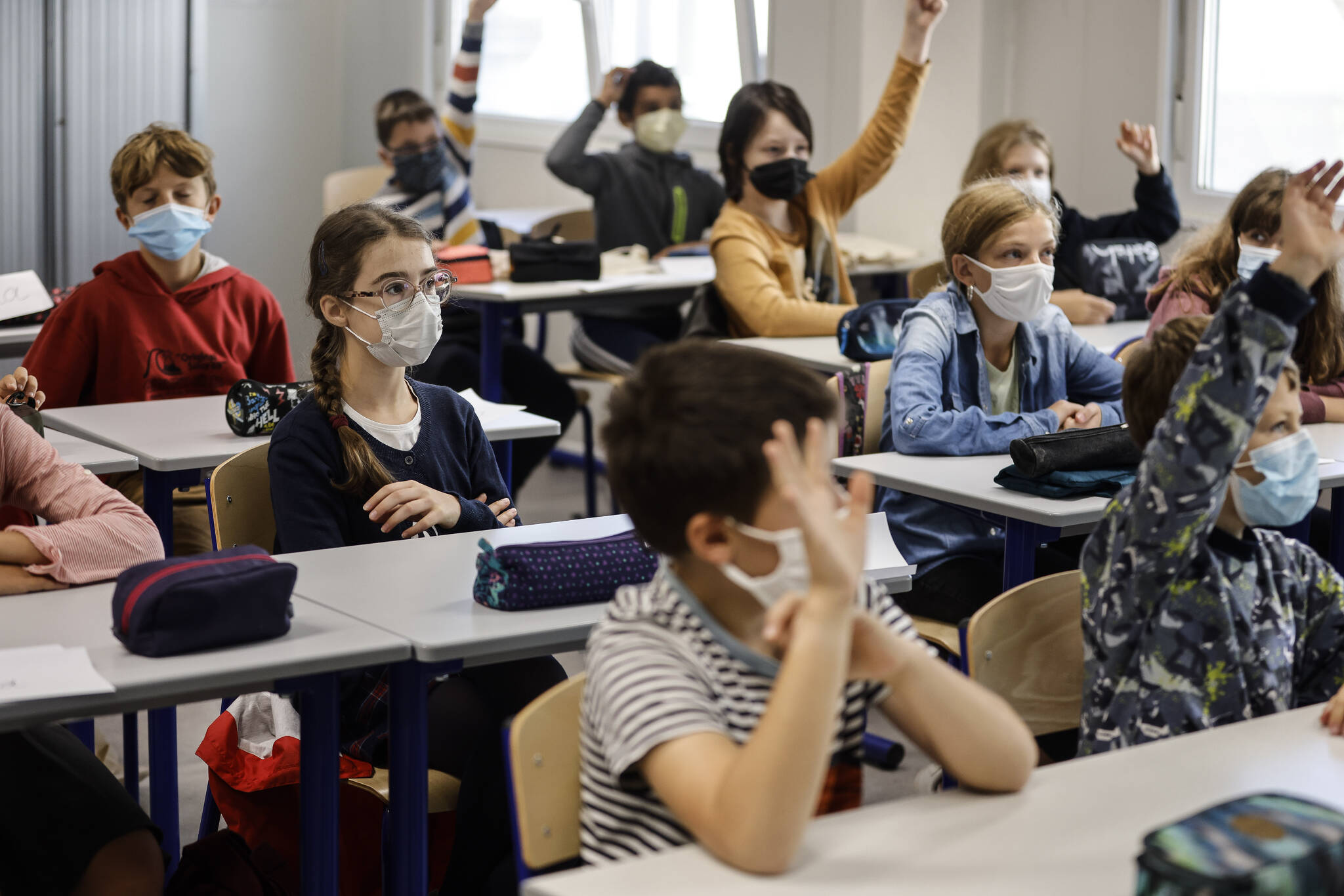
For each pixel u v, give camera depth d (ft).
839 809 3.83
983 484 7.45
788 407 3.41
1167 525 4.37
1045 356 8.87
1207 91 14.82
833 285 13.76
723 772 3.23
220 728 6.32
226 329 10.82
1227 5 14.49
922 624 7.86
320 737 5.14
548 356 20.51
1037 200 8.44
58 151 17.71
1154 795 3.67
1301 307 4.05
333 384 6.77
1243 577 4.71
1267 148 14.33
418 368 13.89
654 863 3.23
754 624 3.63
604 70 20.40
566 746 4.00
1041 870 3.21
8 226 17.56
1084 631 4.82
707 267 15.37
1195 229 14.84
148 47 18.19
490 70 22.06
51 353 10.37
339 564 6.14
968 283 8.55
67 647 4.92
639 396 3.53
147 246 10.36
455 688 6.23
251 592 4.95
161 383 10.53
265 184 21.29
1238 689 4.64
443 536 6.63
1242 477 4.73
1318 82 13.71
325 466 6.64
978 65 16.30
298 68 21.34
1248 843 2.84
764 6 18.51
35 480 5.96
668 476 3.40
